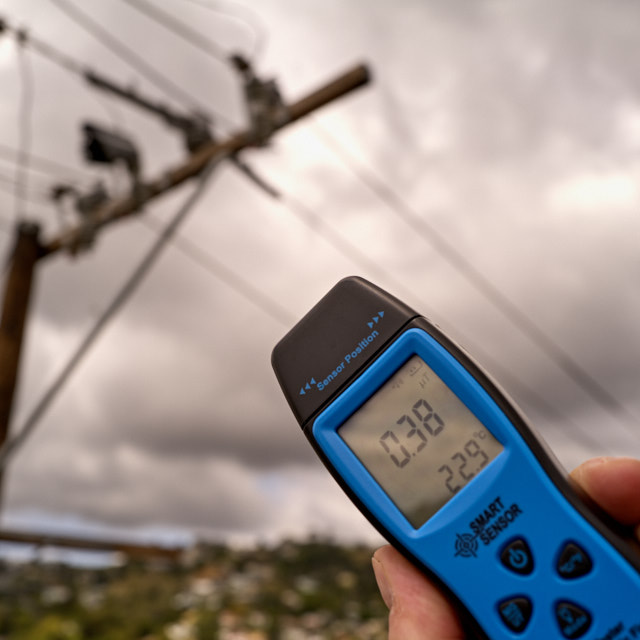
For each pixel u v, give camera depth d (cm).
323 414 28
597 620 23
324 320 30
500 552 24
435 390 28
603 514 24
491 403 26
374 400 28
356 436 28
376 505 26
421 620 24
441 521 25
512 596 24
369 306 29
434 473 26
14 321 161
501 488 25
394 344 28
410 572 25
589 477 25
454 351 27
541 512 24
